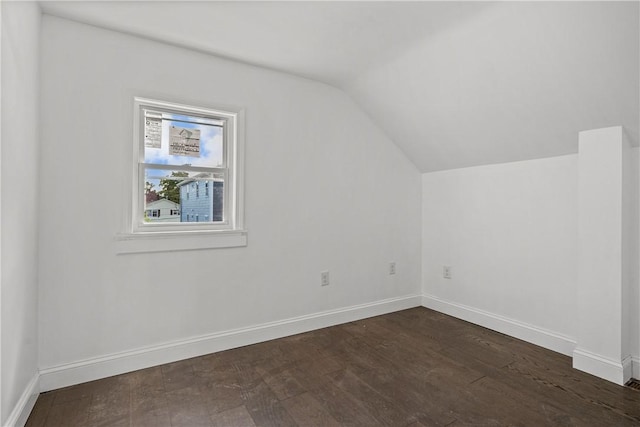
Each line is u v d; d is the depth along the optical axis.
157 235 2.21
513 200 2.71
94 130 2.04
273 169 2.68
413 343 2.59
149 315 2.21
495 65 2.11
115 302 2.10
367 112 3.17
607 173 2.02
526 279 2.63
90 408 1.75
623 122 1.95
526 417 1.67
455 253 3.21
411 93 2.70
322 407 1.77
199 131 2.45
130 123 2.14
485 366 2.21
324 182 2.94
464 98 2.46
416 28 2.05
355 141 3.12
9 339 1.43
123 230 2.12
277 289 2.71
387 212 3.33
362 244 3.17
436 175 3.40
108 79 2.07
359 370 2.16
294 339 2.67
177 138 2.37
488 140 2.67
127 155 2.13
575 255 2.33
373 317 3.20
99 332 2.06
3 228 1.34
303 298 2.83
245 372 2.13
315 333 2.80
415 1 1.79
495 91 2.27
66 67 1.96
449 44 2.15
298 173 2.80
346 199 3.07
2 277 1.34
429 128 2.93
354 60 2.49
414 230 3.52
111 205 2.09
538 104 2.18
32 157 1.74
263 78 2.63
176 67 2.29
